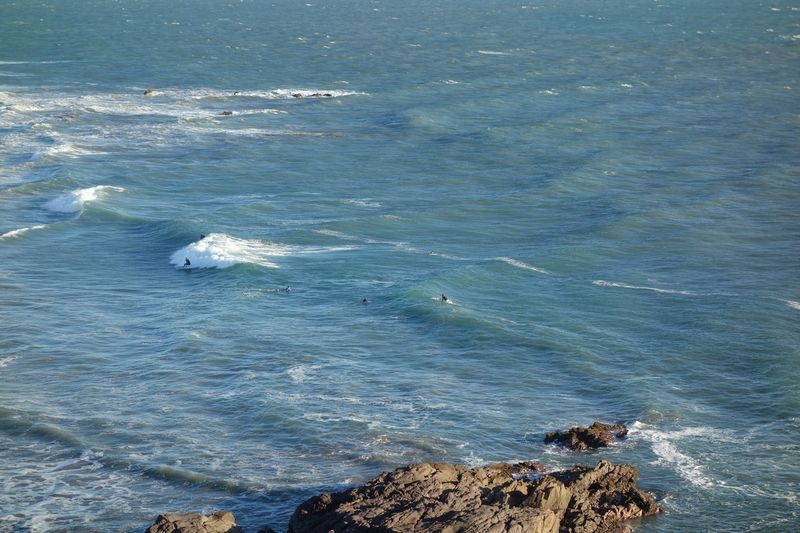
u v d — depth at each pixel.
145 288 80.19
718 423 58.34
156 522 45.78
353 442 55.84
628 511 48.62
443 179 114.69
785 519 48.88
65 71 195.00
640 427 57.75
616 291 79.50
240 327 71.75
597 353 67.75
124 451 54.94
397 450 55.00
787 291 79.62
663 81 184.75
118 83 181.38
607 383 63.34
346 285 80.12
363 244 91.06
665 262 86.69
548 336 69.94
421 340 69.88
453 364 66.25
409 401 60.81
